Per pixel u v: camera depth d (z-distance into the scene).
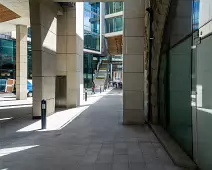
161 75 9.58
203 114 4.70
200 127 4.88
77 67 17.33
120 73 54.16
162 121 9.41
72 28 16.81
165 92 8.80
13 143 7.38
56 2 14.58
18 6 17.55
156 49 9.76
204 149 4.64
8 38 34.50
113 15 51.47
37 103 12.13
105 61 57.66
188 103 5.82
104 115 13.24
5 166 5.42
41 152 6.45
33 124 10.56
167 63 8.48
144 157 5.97
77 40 17.30
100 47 51.97
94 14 49.91
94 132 8.92
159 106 9.99
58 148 6.82
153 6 9.97
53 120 11.60
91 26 49.06
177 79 7.02
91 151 6.52
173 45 7.56
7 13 19.50
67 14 16.77
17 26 22.83
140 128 9.68
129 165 5.41
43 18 12.20
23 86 22.80
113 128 9.68
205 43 4.57
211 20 4.18
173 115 7.52
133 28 10.49
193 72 5.41
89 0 14.12
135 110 10.58
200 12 4.80
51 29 13.52
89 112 14.45
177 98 6.98
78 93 17.83
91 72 51.91
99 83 45.72
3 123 10.82
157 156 6.04
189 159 5.50
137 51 10.52
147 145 7.10
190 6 5.77
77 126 10.09
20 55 22.67
